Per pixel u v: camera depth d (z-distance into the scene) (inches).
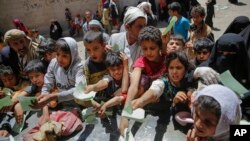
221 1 569.0
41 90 105.0
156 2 517.0
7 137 86.2
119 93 92.7
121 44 116.6
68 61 97.3
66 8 526.6
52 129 82.5
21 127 93.1
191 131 70.1
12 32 136.0
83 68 101.2
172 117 87.4
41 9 522.0
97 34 98.0
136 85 86.8
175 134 81.3
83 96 85.4
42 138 80.7
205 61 105.7
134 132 84.0
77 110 95.0
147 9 216.4
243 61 92.1
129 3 527.8
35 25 526.3
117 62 91.5
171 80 87.0
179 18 194.9
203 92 61.9
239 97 77.4
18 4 509.7
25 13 516.7
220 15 498.6
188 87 85.3
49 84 103.0
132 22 110.1
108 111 92.2
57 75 100.8
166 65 86.2
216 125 60.5
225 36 92.6
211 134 62.9
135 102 80.4
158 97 85.0
